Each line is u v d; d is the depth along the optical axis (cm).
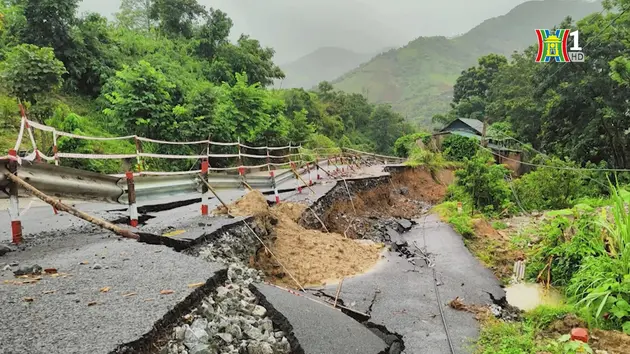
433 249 1104
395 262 959
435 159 3309
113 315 372
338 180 1847
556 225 893
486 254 1053
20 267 475
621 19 2186
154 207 927
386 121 5950
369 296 719
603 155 2319
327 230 1245
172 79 1898
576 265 789
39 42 2062
